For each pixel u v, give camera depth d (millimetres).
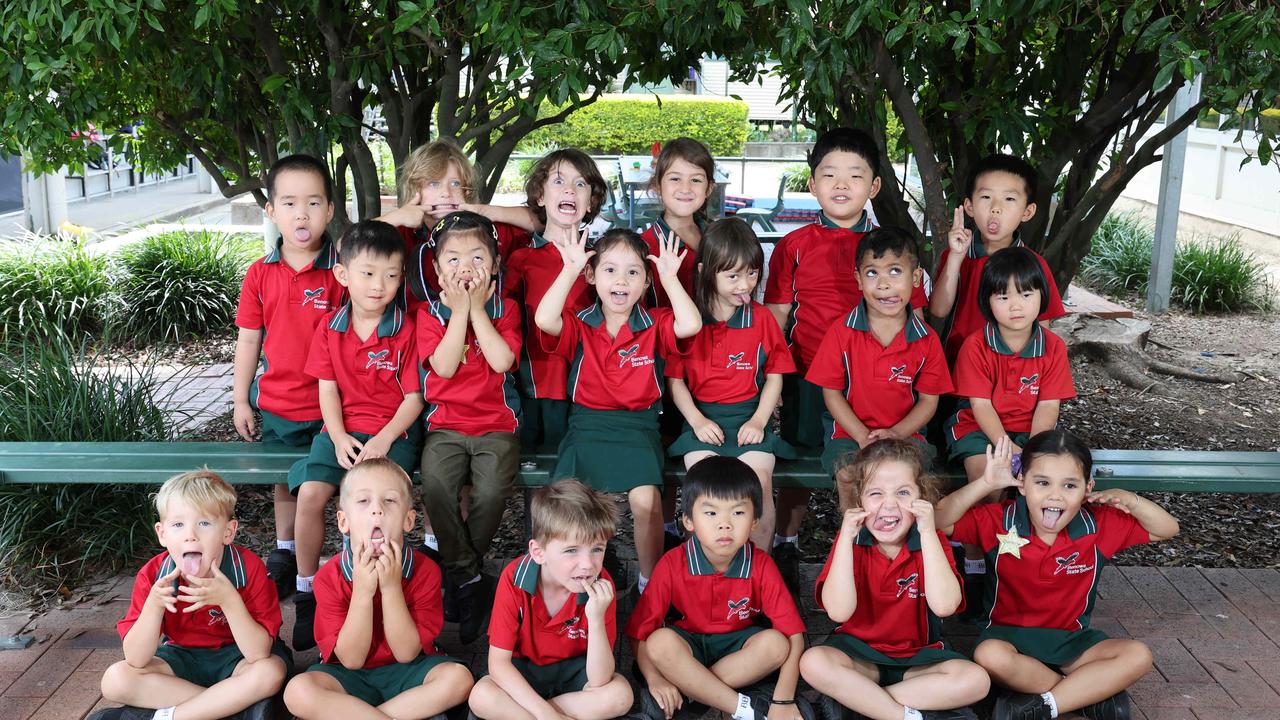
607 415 3816
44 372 4824
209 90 4938
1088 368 7219
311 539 3697
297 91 4371
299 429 4004
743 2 3559
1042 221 4703
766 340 3875
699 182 4066
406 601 3234
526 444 4094
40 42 3963
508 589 3162
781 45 3625
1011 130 4090
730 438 3869
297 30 4844
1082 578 3389
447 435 3760
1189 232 11688
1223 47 3076
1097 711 3199
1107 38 4578
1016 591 3430
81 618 3848
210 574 3146
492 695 3090
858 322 3838
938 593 3209
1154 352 7613
